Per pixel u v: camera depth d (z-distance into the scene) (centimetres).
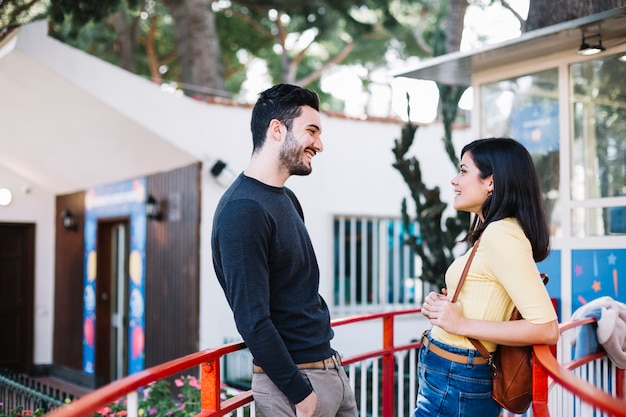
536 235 253
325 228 976
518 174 255
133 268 1008
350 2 1369
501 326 241
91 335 1102
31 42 722
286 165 252
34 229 1215
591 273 511
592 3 515
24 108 870
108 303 1104
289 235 249
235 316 234
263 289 235
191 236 876
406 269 1043
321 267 969
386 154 1033
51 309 1230
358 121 1012
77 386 1134
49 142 980
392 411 408
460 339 256
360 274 1007
